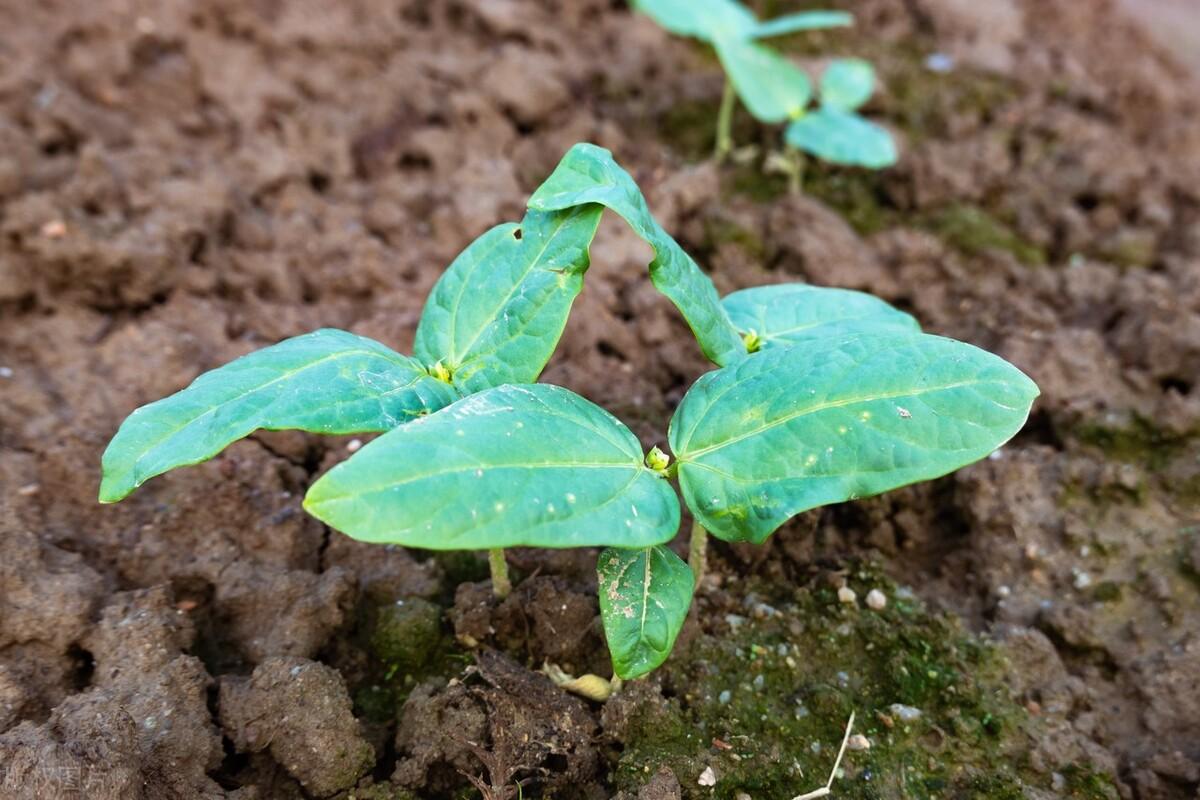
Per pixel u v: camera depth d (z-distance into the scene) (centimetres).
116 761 31
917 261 48
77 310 45
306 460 41
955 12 65
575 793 34
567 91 56
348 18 61
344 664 36
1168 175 53
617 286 47
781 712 36
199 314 45
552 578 37
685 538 39
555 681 35
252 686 34
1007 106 58
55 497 39
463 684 35
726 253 48
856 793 34
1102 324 46
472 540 28
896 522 40
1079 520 40
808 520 39
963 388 30
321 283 47
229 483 39
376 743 35
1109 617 38
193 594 37
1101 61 63
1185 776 35
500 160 52
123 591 37
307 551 39
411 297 46
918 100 59
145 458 30
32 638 35
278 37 58
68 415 42
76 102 53
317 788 34
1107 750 36
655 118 58
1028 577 39
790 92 51
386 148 54
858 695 36
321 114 55
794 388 31
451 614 37
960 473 41
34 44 57
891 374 31
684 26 51
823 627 37
